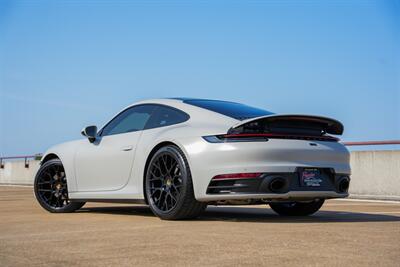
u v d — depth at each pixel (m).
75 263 2.63
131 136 5.24
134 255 2.82
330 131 4.90
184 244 3.16
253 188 4.26
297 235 3.53
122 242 3.26
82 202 5.82
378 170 9.59
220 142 4.36
